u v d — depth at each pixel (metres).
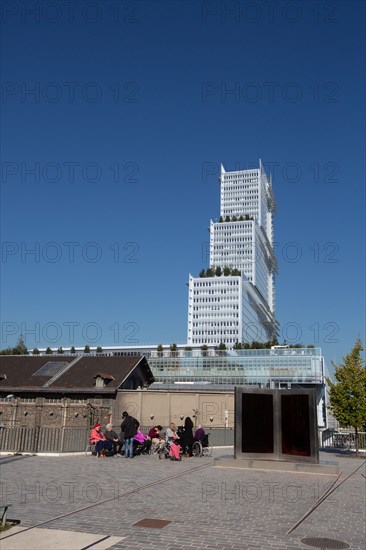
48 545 7.61
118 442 23.06
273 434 19.69
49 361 54.12
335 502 12.34
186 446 23.16
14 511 10.00
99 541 7.89
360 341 31.38
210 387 82.88
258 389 20.16
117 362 52.25
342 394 30.14
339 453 30.95
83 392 45.62
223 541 8.15
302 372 99.44
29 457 21.11
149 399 43.47
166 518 9.77
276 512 10.77
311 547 8.02
